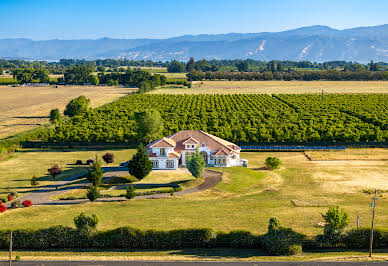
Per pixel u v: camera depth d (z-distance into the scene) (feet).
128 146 425.69
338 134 417.90
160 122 409.08
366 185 287.28
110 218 220.43
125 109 613.52
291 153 395.75
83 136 426.51
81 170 342.44
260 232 195.72
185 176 316.40
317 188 282.36
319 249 179.52
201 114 559.38
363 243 179.22
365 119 529.04
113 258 168.96
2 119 613.93
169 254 173.88
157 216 223.92
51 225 208.03
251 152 402.31
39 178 318.65
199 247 182.19
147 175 319.27
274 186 289.53
